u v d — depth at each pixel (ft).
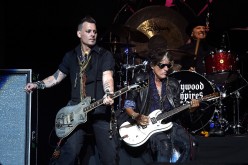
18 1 41.16
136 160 30.60
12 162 27.96
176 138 28.94
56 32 42.34
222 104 35.86
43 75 41.98
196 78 35.14
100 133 25.64
